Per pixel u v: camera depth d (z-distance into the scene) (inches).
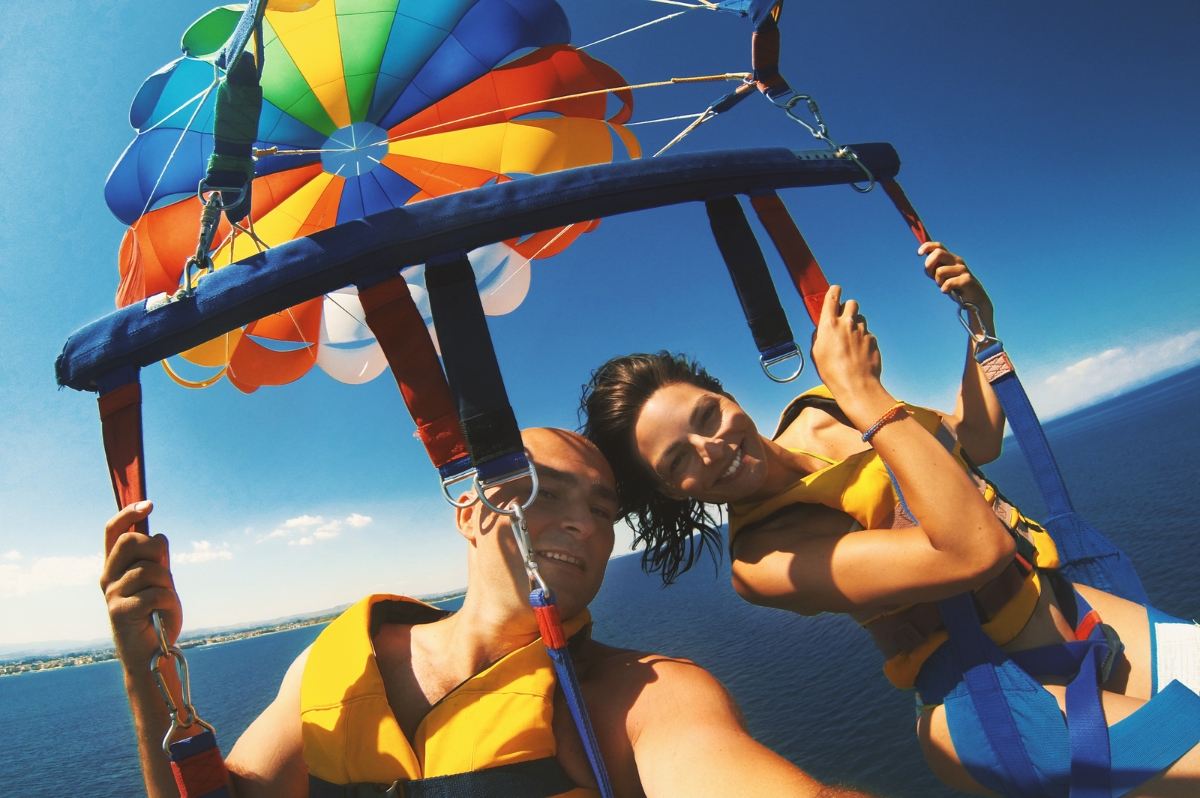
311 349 165.0
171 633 46.5
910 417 59.1
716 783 42.1
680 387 76.9
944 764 70.6
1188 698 55.2
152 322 50.9
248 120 50.8
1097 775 53.6
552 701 53.7
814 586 65.9
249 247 154.5
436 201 53.6
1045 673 64.9
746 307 63.9
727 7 79.5
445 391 51.6
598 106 177.9
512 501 48.1
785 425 91.9
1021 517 73.0
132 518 47.3
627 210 61.5
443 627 63.2
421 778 51.1
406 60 177.0
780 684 666.8
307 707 56.7
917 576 57.5
